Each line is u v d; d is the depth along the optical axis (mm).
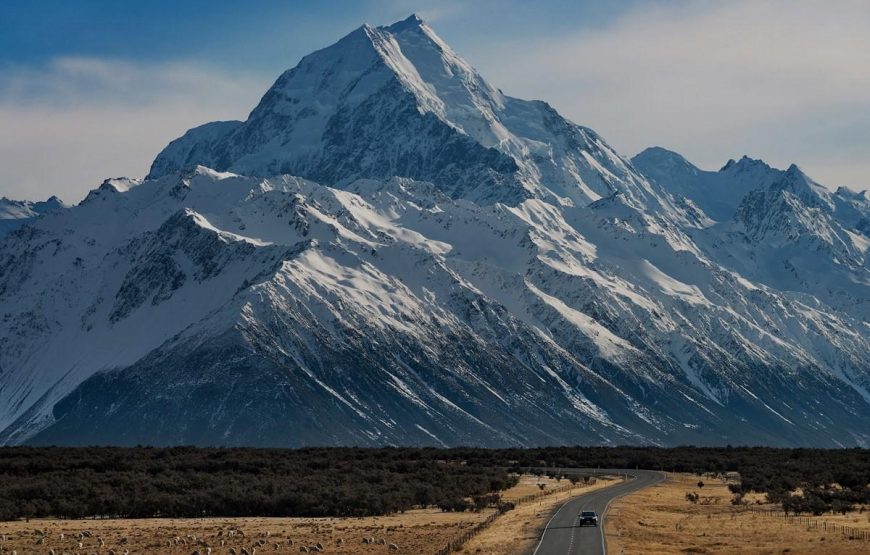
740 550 174875
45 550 180000
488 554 169125
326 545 185625
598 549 171000
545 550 170250
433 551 175875
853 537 187750
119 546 184875
